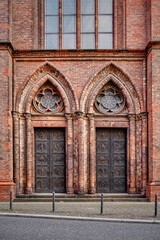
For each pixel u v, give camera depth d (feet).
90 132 45.55
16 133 44.16
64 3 48.11
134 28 46.14
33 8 47.03
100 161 47.11
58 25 48.14
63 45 48.16
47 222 28.81
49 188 46.24
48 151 46.85
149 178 43.21
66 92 46.01
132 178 45.09
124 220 29.32
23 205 38.34
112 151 47.26
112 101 47.65
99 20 48.24
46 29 48.16
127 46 45.96
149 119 43.70
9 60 43.34
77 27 47.78
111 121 46.70
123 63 45.96
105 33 48.19
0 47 42.57
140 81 45.85
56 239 22.80
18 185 43.98
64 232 24.98
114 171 47.01
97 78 46.37
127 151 46.29
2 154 41.75
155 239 23.25
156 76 42.70
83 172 44.93
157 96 42.52
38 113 46.47
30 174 44.91
